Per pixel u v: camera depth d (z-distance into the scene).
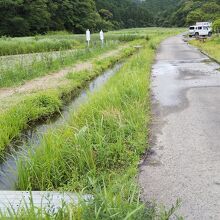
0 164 5.63
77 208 3.43
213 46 24.38
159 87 10.44
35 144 6.08
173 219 3.55
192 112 7.41
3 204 3.68
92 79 13.67
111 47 26.80
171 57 19.53
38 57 20.38
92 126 6.05
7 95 10.09
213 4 71.75
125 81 9.59
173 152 5.24
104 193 3.53
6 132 6.64
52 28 61.50
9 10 52.41
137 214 3.07
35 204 3.80
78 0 67.06
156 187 4.20
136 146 5.26
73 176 4.45
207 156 5.05
